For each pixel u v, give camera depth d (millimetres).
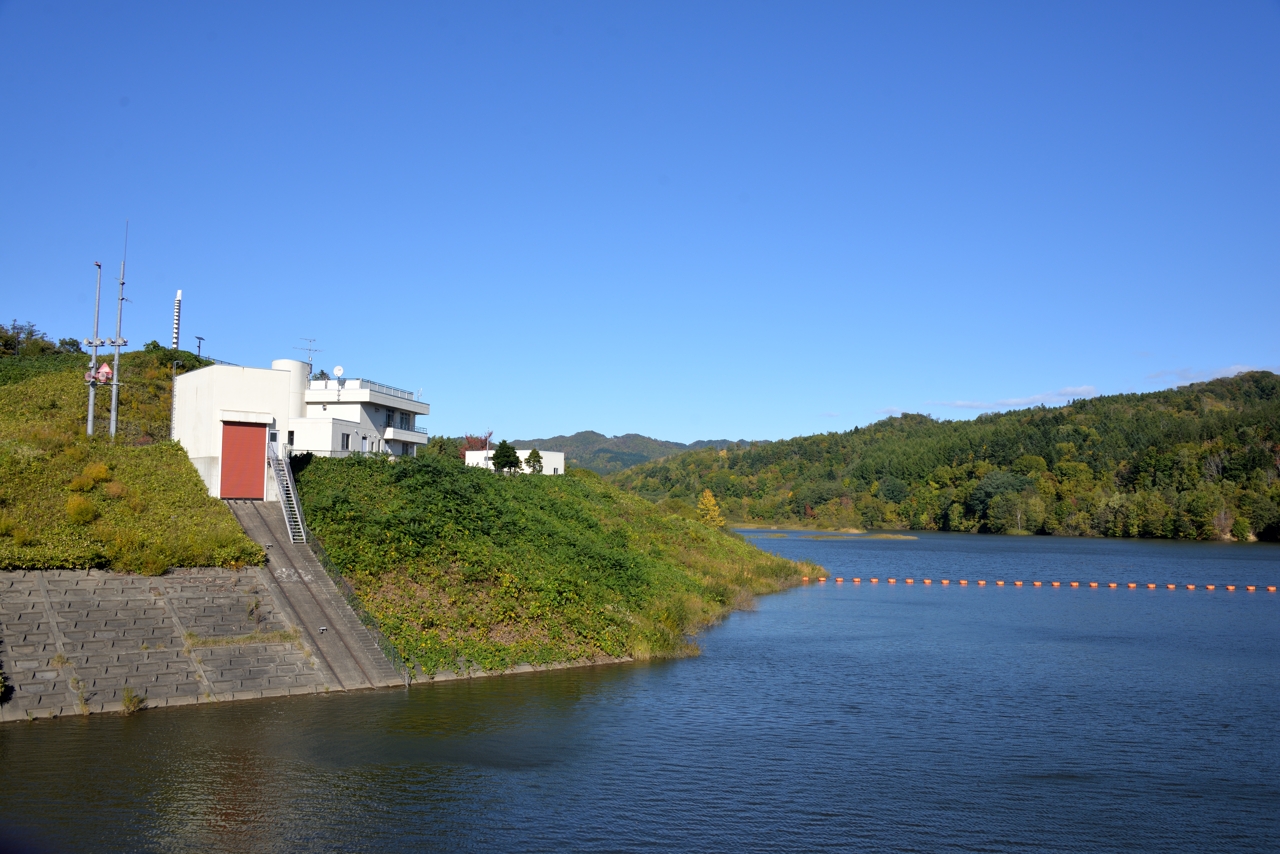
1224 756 34750
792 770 32469
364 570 46750
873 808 29047
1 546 38156
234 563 43188
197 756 31344
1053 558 141625
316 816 27141
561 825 27156
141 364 88312
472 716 37469
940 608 78750
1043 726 38656
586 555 60438
